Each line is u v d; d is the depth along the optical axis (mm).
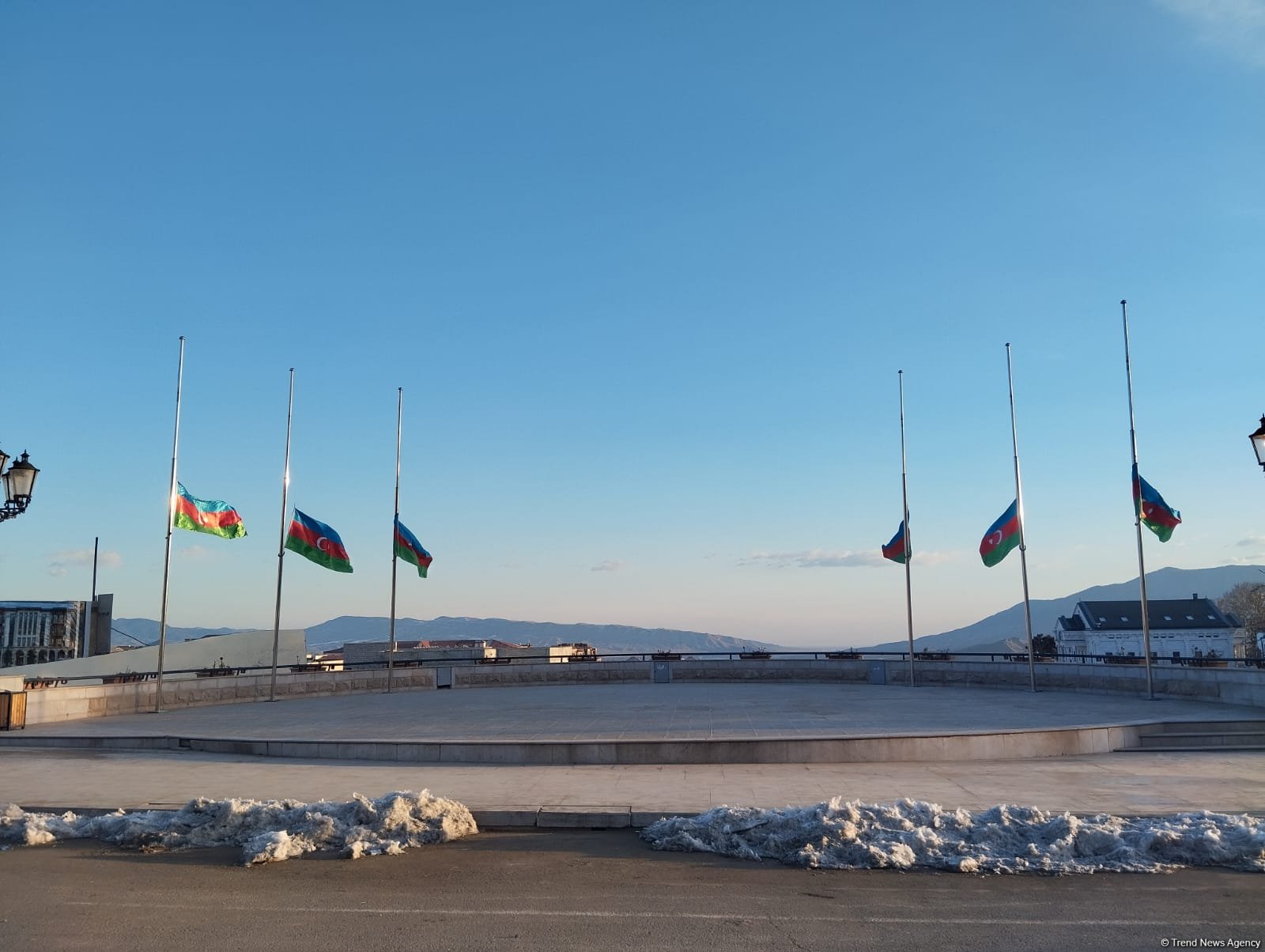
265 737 23125
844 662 42906
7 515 18094
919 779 17078
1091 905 9828
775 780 16953
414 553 41438
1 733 24781
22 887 10703
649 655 46781
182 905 9961
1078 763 19250
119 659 43469
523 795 15430
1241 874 11000
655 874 11219
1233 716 24953
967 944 8664
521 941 8789
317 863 11734
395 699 36938
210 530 34062
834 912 9688
